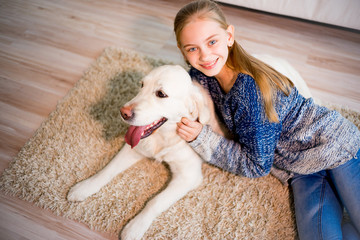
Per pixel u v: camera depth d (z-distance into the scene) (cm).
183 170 150
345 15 217
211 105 145
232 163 143
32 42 232
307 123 129
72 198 153
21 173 163
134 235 141
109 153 172
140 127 125
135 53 222
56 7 262
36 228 147
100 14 257
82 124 182
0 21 246
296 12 228
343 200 135
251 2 235
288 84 126
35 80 207
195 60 120
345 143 128
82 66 218
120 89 200
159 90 117
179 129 130
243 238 147
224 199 159
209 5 112
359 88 211
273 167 159
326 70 221
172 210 154
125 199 157
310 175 147
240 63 122
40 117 188
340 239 128
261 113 120
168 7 266
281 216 154
